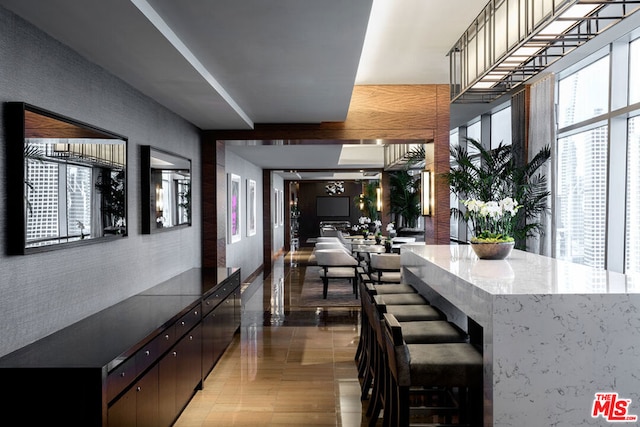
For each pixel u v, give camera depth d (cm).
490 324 245
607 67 573
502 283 274
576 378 242
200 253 657
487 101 474
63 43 317
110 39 309
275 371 466
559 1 276
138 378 280
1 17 258
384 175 1360
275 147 851
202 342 422
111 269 385
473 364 268
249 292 888
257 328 627
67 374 234
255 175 1232
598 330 241
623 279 287
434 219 671
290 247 1783
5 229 261
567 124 664
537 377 242
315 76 430
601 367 242
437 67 582
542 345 242
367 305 373
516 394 242
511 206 395
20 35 274
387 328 279
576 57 575
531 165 646
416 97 664
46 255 296
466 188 671
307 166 1283
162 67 371
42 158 284
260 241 1302
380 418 362
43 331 292
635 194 533
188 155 606
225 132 664
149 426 294
